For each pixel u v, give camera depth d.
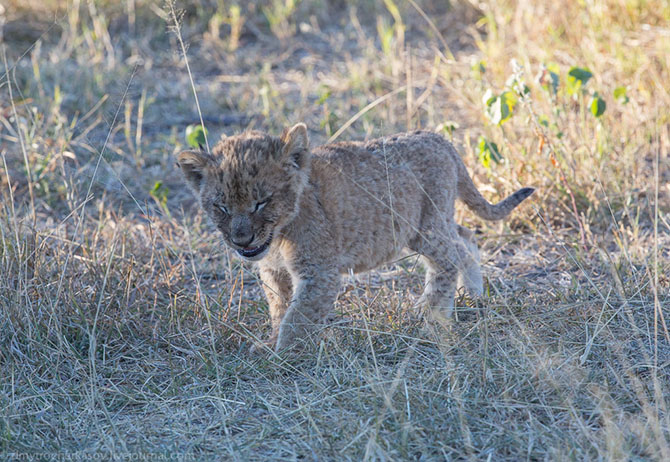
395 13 20.84
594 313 9.02
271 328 9.67
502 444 6.93
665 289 9.64
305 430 7.31
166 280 10.34
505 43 19.23
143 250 11.63
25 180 14.47
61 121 15.27
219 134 16.67
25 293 9.12
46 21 21.97
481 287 10.56
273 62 20.70
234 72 20.36
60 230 11.80
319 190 9.16
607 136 13.84
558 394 7.61
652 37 18.50
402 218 9.55
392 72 18.98
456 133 15.95
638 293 9.40
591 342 8.19
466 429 6.92
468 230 11.02
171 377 8.47
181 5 22.84
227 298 10.37
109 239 11.61
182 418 7.75
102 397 8.05
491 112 12.30
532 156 13.48
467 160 13.84
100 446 7.15
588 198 12.65
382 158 9.87
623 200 12.24
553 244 11.82
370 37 21.45
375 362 7.95
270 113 17.53
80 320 9.33
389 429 7.22
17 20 21.94
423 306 9.74
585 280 10.51
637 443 6.82
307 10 22.78
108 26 22.12
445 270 10.16
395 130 15.24
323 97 15.48
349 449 6.88
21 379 8.46
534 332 8.84
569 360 8.05
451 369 7.91
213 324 9.37
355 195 9.46
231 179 8.70
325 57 20.83
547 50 17.88
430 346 8.94
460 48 20.36
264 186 8.70
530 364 8.01
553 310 9.12
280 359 8.55
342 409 7.55
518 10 19.34
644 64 17.09
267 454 7.04
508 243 12.21
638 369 8.12
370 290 10.38
